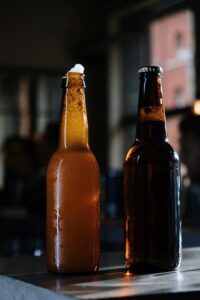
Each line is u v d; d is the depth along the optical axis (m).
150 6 6.69
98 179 0.83
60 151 0.83
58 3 7.43
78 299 0.62
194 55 5.95
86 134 0.84
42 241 2.97
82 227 0.81
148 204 0.83
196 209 2.72
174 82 6.21
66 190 0.81
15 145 6.29
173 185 0.84
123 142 7.31
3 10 7.25
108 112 7.38
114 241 2.31
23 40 7.33
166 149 0.84
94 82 7.48
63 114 0.83
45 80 7.50
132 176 0.84
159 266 0.82
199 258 0.95
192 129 3.92
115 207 2.76
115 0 7.24
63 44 7.46
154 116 0.85
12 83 7.46
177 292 0.65
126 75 7.20
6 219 3.37
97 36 7.49
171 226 0.83
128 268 0.84
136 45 6.95
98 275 0.80
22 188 3.89
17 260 0.96
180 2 6.21
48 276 0.79
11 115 7.54
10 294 0.77
